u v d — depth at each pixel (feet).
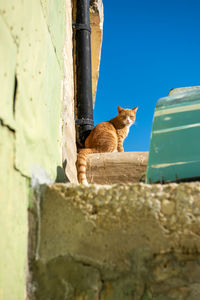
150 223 3.65
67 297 3.64
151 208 3.67
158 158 4.29
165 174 4.18
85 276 3.68
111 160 8.21
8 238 3.23
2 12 3.34
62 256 3.78
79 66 11.82
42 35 4.75
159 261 3.57
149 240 3.63
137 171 7.93
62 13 6.72
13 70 3.59
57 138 5.60
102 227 3.76
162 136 4.41
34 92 4.25
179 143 4.32
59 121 5.92
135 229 3.68
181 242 3.54
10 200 3.33
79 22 12.16
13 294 3.27
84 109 11.66
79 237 3.80
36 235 3.88
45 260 3.79
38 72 4.47
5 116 3.28
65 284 3.69
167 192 3.72
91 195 3.91
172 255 3.56
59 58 6.14
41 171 4.30
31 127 4.04
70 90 8.24
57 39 5.98
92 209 3.85
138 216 3.69
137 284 3.57
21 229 3.59
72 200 3.93
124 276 3.62
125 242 3.68
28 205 3.84
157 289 3.52
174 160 4.23
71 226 3.85
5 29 3.39
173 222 3.59
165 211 3.64
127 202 3.76
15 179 3.48
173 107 4.60
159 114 4.59
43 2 4.87
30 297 3.67
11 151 3.40
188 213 3.56
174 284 3.50
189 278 3.47
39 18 4.62
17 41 3.72
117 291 3.59
